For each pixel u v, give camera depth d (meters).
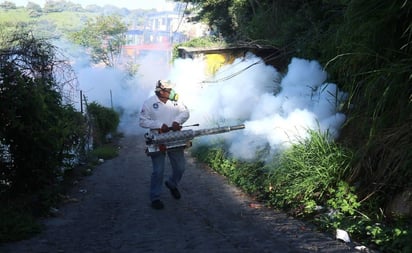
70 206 9.02
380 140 7.35
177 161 9.10
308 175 8.27
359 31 8.05
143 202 9.30
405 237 5.78
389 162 7.13
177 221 7.71
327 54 10.82
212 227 7.26
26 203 8.28
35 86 9.52
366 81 8.05
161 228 7.26
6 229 6.66
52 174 9.95
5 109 8.73
